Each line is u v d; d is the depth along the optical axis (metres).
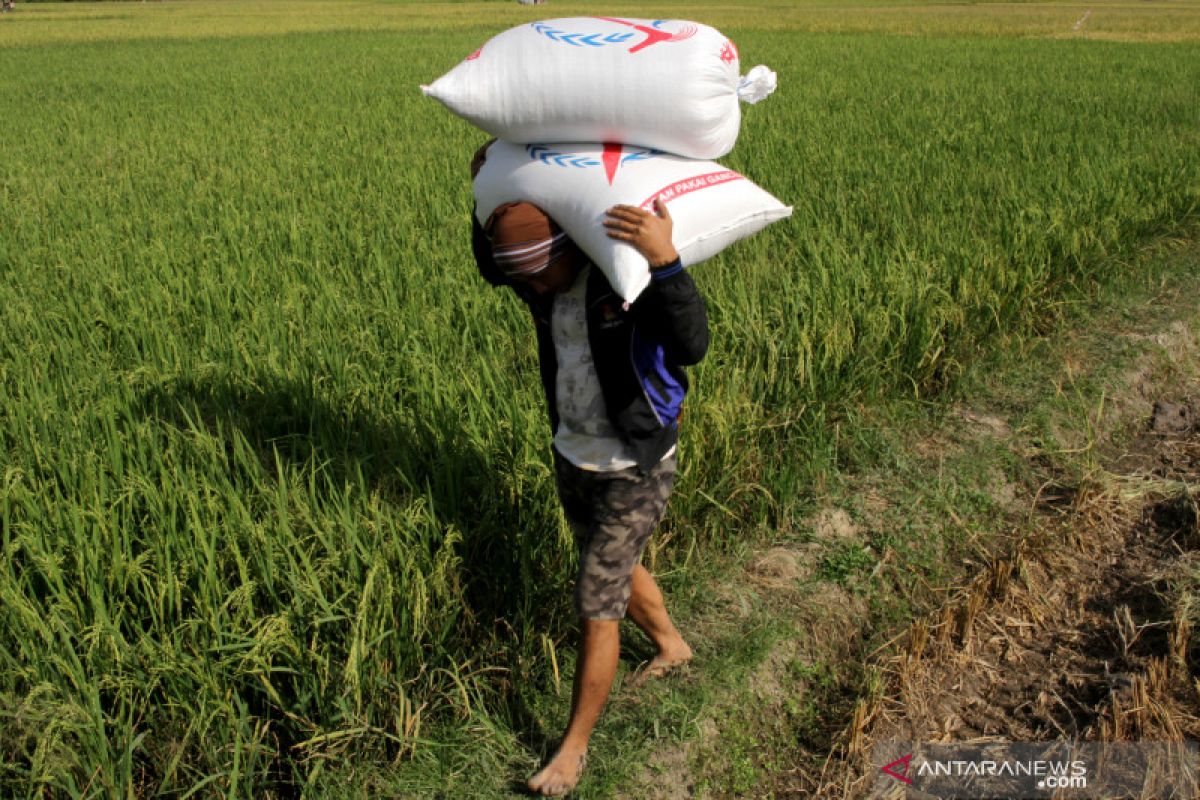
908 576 3.35
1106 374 4.67
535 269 2.15
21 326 4.24
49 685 2.10
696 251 2.27
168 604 2.49
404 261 5.11
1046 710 2.87
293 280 4.86
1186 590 3.22
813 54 20.19
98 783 2.17
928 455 3.99
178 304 4.57
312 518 2.76
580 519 2.48
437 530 2.72
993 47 21.84
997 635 3.18
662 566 3.21
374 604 2.51
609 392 2.21
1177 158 7.64
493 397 3.47
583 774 2.49
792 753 2.73
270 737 2.48
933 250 5.24
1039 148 8.11
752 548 3.40
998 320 4.73
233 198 6.92
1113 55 19.16
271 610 2.57
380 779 2.42
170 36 30.53
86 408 3.31
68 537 2.64
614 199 2.11
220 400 3.56
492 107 2.26
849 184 6.99
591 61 2.20
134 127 11.36
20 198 7.18
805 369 3.91
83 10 51.66
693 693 2.74
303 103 13.50
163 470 2.84
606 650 2.35
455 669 2.57
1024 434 4.18
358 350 3.94
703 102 2.22
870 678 2.89
